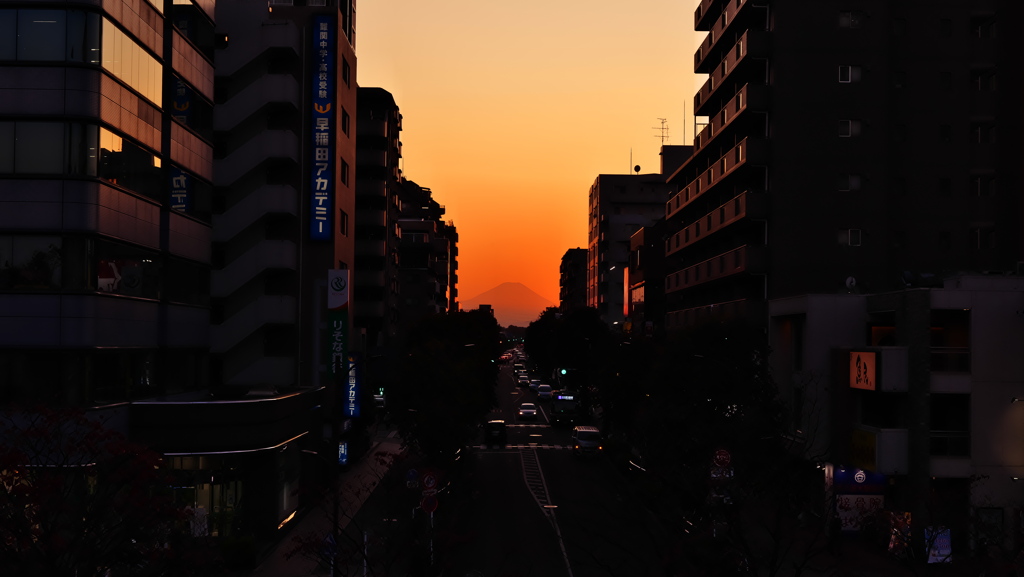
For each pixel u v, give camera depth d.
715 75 58.97
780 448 32.56
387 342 81.69
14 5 26.36
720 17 58.19
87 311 26.25
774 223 48.56
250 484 31.77
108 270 27.55
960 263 49.44
